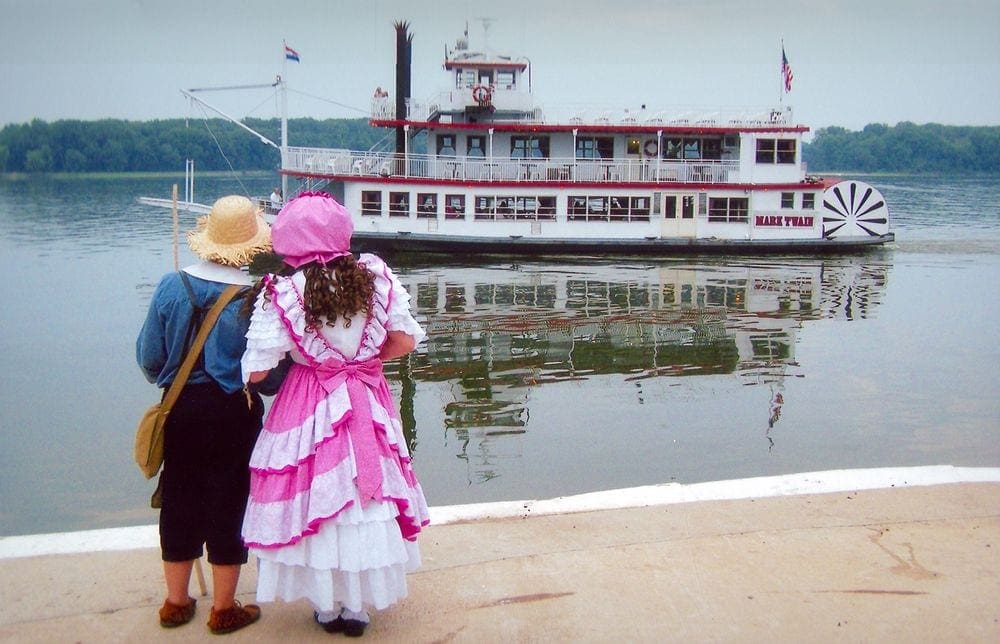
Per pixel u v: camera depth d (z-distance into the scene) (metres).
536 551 5.23
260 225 4.51
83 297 25.81
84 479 10.80
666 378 15.99
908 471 6.31
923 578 4.89
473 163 34.56
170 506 4.35
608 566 5.04
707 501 5.90
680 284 28.16
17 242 41.50
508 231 34.47
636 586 4.83
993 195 93.19
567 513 5.76
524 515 5.73
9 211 64.31
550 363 17.08
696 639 4.36
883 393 14.94
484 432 12.53
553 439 12.21
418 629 4.46
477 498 9.98
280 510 4.18
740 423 13.10
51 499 10.13
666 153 36.72
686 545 5.27
